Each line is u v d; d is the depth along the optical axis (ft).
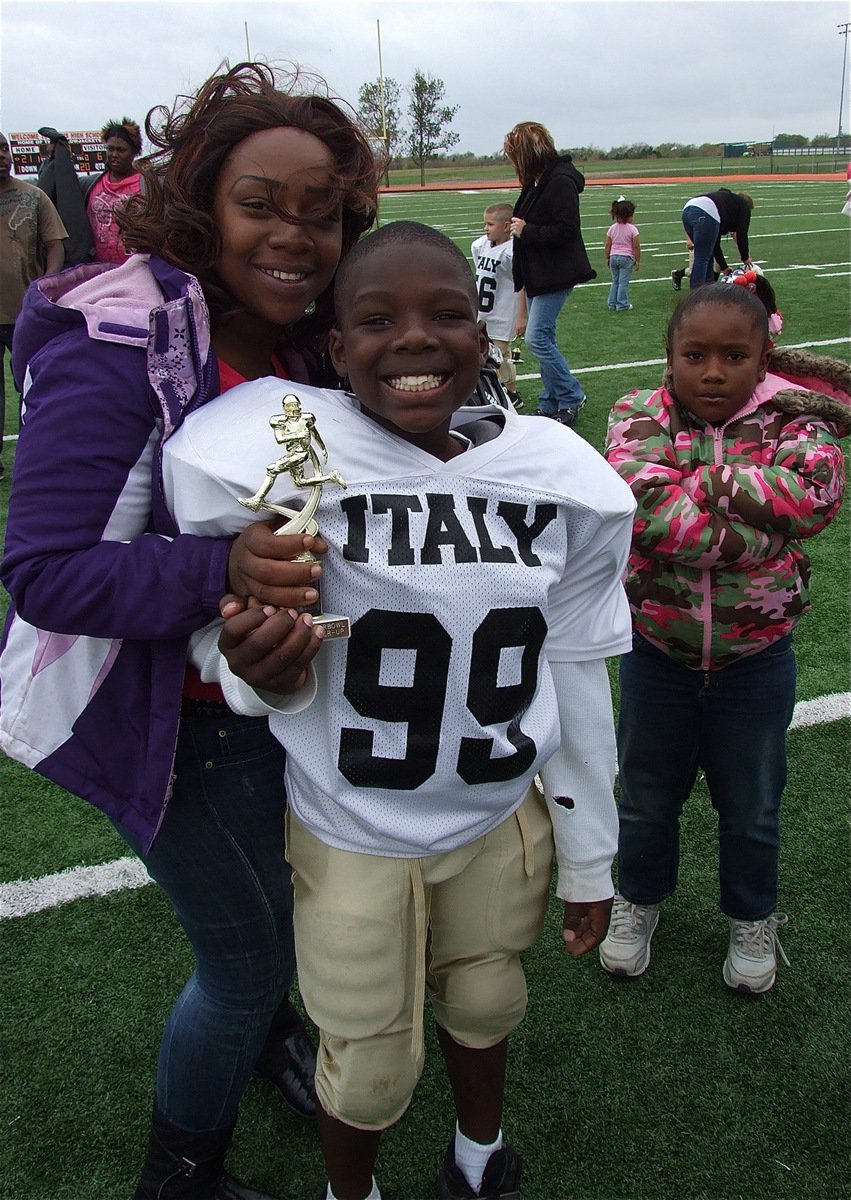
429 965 4.93
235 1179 5.67
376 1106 4.55
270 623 3.50
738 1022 6.94
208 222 4.03
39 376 3.75
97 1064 6.63
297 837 4.48
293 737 4.19
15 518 3.72
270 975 4.80
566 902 4.96
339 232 4.24
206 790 4.37
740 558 5.86
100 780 4.27
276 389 4.03
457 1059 5.02
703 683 6.40
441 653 3.98
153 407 3.80
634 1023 6.95
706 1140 6.11
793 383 6.23
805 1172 5.90
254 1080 6.62
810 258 43.96
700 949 7.61
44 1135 6.16
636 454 6.08
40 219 18.10
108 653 4.11
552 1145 6.09
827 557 14.37
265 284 4.08
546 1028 6.92
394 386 3.88
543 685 4.50
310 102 4.20
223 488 3.78
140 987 7.24
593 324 31.78
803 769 9.59
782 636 6.30
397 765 4.09
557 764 4.79
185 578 3.67
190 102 4.16
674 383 6.14
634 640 6.65
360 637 3.94
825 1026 6.89
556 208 18.90
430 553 3.92
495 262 20.77
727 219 27.89
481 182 133.08
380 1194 5.57
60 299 3.77
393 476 3.97
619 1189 5.83
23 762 4.23
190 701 4.30
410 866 4.30
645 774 6.81
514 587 4.04
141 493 3.88
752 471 5.80
